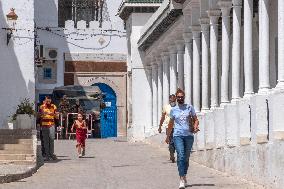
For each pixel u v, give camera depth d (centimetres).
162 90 5547
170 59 5016
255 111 2533
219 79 4291
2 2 5069
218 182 2605
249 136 2645
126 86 7350
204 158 3434
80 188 2466
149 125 6028
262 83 2552
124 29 7362
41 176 2908
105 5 7444
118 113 7331
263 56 2570
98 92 6756
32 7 5144
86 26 7300
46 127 3744
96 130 6969
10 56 5094
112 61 7331
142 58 6106
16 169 3020
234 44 3059
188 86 4316
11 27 5084
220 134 3130
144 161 3681
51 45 7181
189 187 2444
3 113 5056
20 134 3853
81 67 7262
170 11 4281
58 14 7369
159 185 2534
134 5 6091
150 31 5209
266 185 2364
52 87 7156
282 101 2238
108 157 4000
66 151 4534
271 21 3142
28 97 5119
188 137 2409
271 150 2311
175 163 3534
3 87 5066
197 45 4022
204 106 3688
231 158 2880
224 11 3253
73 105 6650
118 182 2644
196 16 3966
